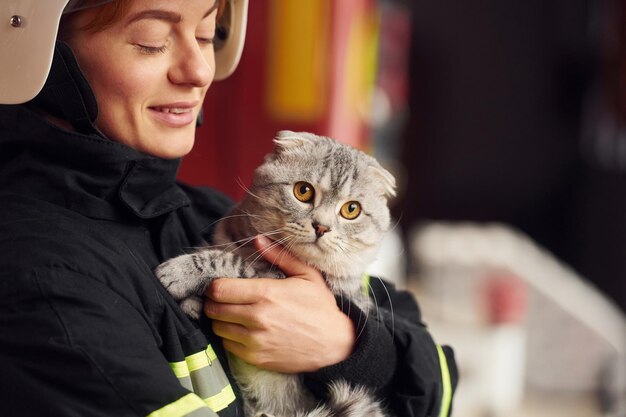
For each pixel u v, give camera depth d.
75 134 1.58
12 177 1.60
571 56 8.76
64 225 1.51
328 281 2.00
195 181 4.26
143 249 1.71
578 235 8.73
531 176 8.95
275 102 4.30
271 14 4.28
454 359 2.08
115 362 1.34
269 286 1.72
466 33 8.77
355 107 4.86
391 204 8.81
